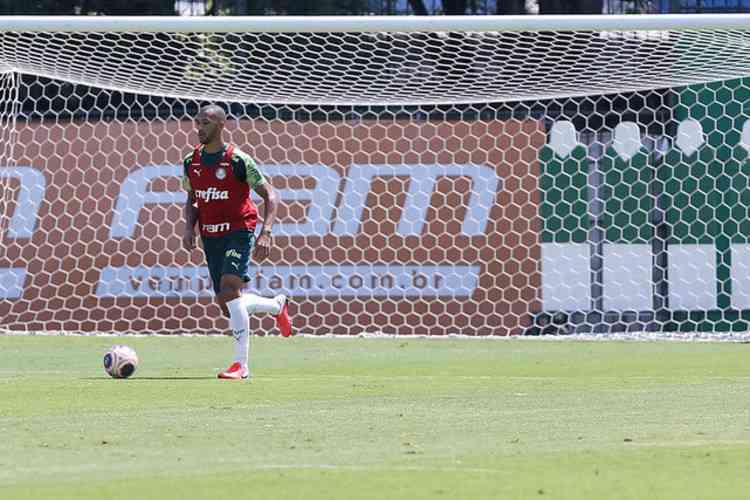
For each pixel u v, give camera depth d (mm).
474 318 45500
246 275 29297
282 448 18062
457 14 48500
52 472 15938
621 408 23156
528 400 24500
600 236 45750
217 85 43969
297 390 26359
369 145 45625
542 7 48375
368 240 45531
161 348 39375
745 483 15219
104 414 22125
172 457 17203
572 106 48219
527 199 45594
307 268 45531
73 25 39875
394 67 43938
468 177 45625
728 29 39250
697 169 45969
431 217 45500
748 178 45844
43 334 44344
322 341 41906
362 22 39844
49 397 24859
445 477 15516
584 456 17266
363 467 16266
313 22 39656
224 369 32438
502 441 18781
